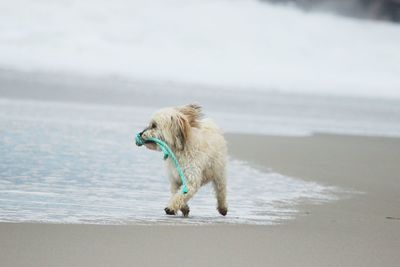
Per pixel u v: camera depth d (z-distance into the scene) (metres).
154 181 12.02
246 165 14.48
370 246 7.67
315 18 47.81
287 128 21.58
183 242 7.38
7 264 6.11
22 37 36.97
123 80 31.91
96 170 12.60
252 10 46.56
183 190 9.12
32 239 7.07
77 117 20.56
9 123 17.88
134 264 6.37
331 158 16.11
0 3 40.09
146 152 15.34
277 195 11.34
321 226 8.80
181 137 9.27
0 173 11.61
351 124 24.28
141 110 23.77
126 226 8.09
